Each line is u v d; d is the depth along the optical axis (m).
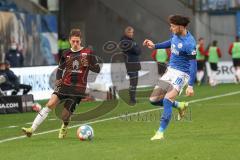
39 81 60.72
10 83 54.41
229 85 77.31
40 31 86.50
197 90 68.75
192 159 25.17
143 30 95.69
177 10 94.19
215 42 81.94
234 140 30.28
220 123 37.94
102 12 98.44
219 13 93.31
